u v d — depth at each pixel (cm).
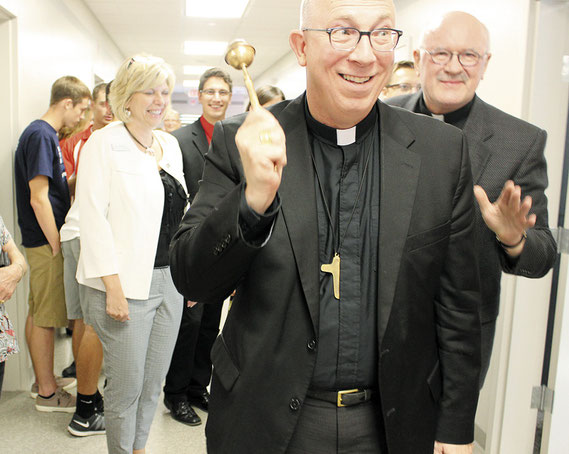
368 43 83
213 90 277
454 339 100
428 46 153
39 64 345
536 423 223
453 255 98
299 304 88
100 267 173
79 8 543
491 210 114
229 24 705
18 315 292
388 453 92
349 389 93
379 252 90
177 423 262
